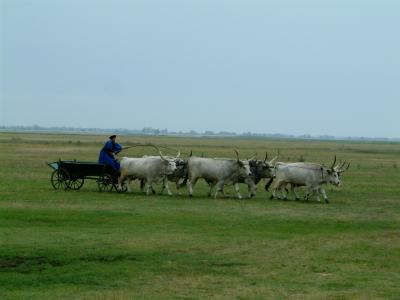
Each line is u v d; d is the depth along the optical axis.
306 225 24.67
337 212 29.08
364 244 20.55
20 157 69.38
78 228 22.44
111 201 30.61
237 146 136.12
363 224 25.28
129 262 17.19
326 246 20.11
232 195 36.50
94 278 15.41
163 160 34.09
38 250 18.39
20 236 20.48
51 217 24.75
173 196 34.09
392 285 15.24
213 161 34.12
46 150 88.25
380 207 31.41
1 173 46.66
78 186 37.59
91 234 21.23
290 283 15.28
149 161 34.19
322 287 14.95
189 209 28.53
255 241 20.69
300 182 33.78
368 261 17.97
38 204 28.64
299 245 20.17
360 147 168.75
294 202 33.12
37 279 15.20
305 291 14.53
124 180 35.44
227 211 28.27
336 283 15.37
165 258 17.77
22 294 13.78
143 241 20.16
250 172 34.09
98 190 35.88
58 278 15.33
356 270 16.83
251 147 131.38
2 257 17.42
